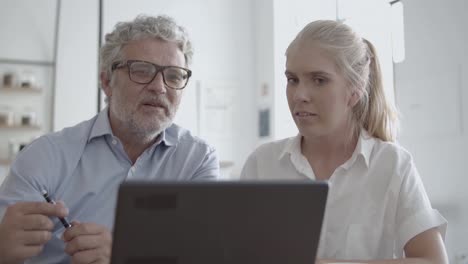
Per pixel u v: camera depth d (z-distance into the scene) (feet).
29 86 14.07
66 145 5.07
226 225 2.40
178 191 2.32
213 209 2.37
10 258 3.48
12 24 14.16
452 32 8.71
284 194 2.43
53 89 14.34
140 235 2.33
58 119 14.38
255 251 2.46
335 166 4.83
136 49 5.00
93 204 4.97
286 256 2.50
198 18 15.90
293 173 4.98
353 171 4.74
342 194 4.68
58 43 14.49
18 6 14.23
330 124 4.36
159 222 2.33
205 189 2.34
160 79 4.99
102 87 5.45
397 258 4.44
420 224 4.29
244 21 16.34
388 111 4.93
